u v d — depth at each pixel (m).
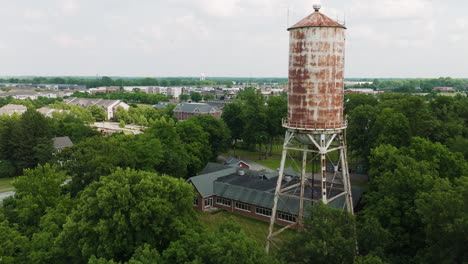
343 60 36.97
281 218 54.88
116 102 194.75
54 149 86.50
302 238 29.59
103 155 53.41
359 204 55.16
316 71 35.78
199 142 78.44
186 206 37.00
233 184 63.75
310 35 35.47
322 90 36.00
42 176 46.53
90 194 36.81
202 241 29.94
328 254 27.84
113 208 33.28
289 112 38.25
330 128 36.62
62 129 104.12
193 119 90.81
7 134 84.19
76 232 33.66
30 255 33.03
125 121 165.38
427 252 32.00
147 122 154.88
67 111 152.25
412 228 37.72
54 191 44.78
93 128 119.50
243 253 26.44
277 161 94.44
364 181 73.50
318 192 56.50
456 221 27.14
